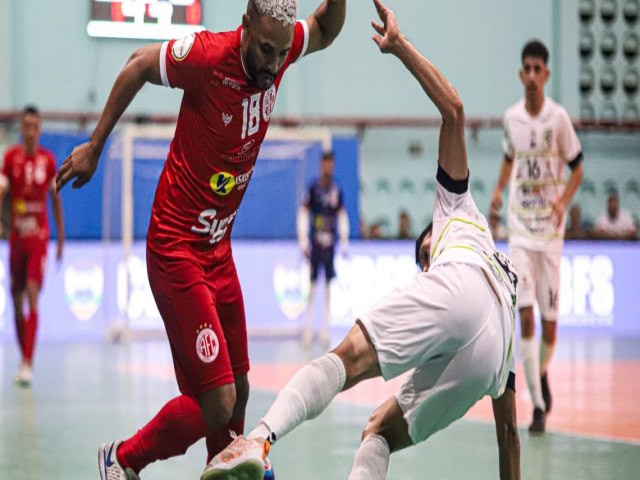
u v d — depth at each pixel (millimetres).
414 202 27938
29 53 25734
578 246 23156
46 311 21312
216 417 5809
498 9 28250
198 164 5723
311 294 19734
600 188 28625
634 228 26188
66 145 24422
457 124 5570
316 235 19688
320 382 5031
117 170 22625
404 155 27859
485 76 28281
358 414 10883
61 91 25906
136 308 21594
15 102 25672
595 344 20438
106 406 11398
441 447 8914
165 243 5797
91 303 21672
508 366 5578
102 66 26062
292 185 24375
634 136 28859
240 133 5699
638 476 7602
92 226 24141
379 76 27641
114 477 5977
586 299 23188
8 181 14195
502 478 5816
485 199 28172
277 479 7480
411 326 5156
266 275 21969
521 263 10375
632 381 14164
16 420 10398
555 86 28359
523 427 10133
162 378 14234
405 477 7582
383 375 5203
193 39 5578
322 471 7785
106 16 25828
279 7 5375
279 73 5816
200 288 5777
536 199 10594
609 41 28469
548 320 10656
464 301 5219
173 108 26500
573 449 8820
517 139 10703
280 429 4930
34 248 13969
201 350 5730
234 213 6020
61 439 9258
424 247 6016
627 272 23375
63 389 12984
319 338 21188
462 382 5355
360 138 27484
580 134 28547
